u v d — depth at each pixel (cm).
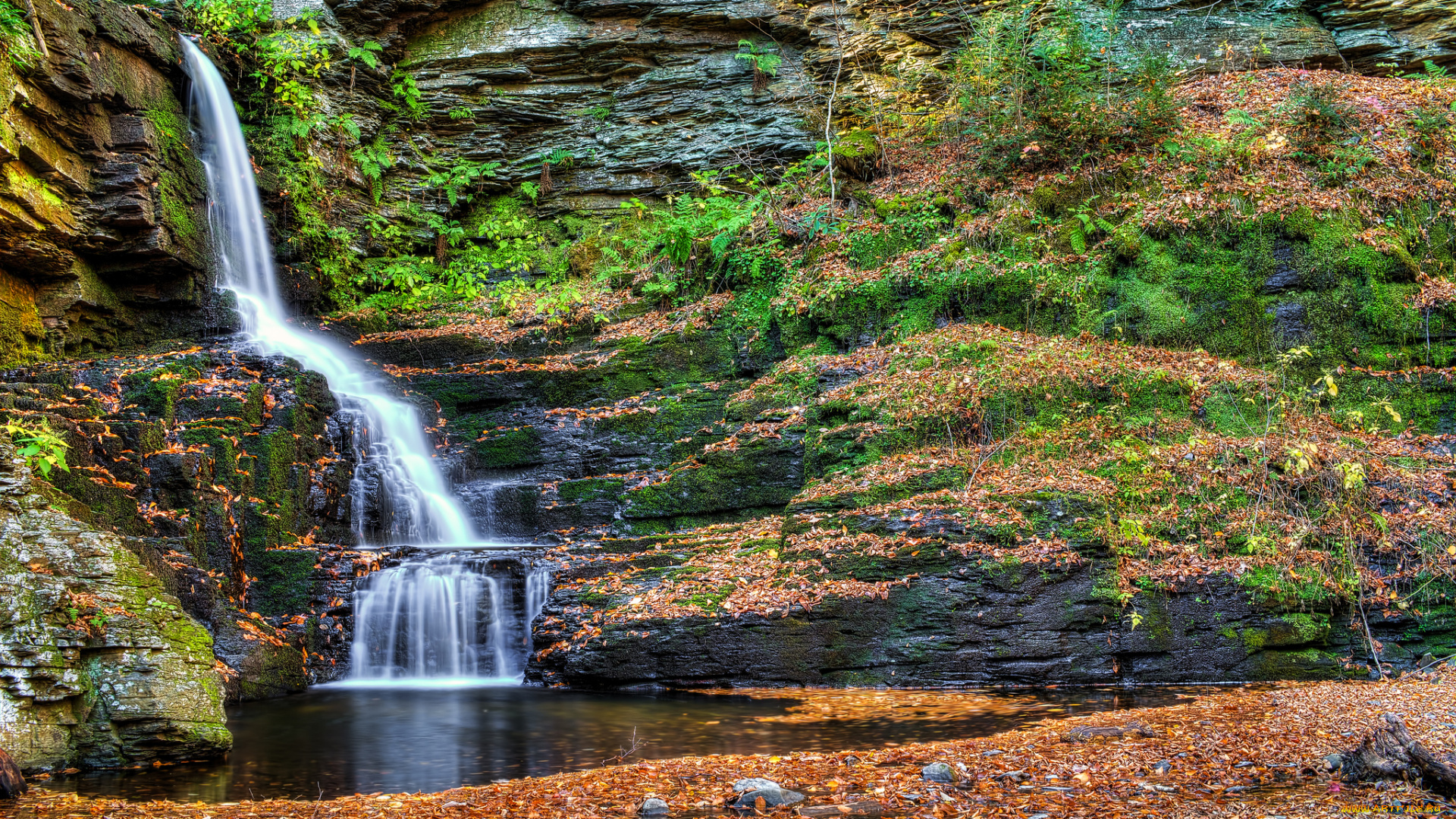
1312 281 1247
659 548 1123
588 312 1567
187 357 1219
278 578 1046
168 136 1460
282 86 1694
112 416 1036
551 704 884
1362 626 934
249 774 654
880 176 1686
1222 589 940
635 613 975
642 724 789
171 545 932
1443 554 945
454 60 1933
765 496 1211
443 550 1135
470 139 1936
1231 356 1248
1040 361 1195
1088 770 572
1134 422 1140
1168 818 473
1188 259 1292
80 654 673
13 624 642
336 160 1803
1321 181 1330
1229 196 1302
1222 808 485
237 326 1498
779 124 1853
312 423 1209
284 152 1702
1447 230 1295
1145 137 1430
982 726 744
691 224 1562
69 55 1280
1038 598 934
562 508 1282
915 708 823
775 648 941
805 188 1659
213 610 935
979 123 1529
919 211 1469
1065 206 1389
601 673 960
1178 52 1730
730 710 838
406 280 1758
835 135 1800
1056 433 1133
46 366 1155
